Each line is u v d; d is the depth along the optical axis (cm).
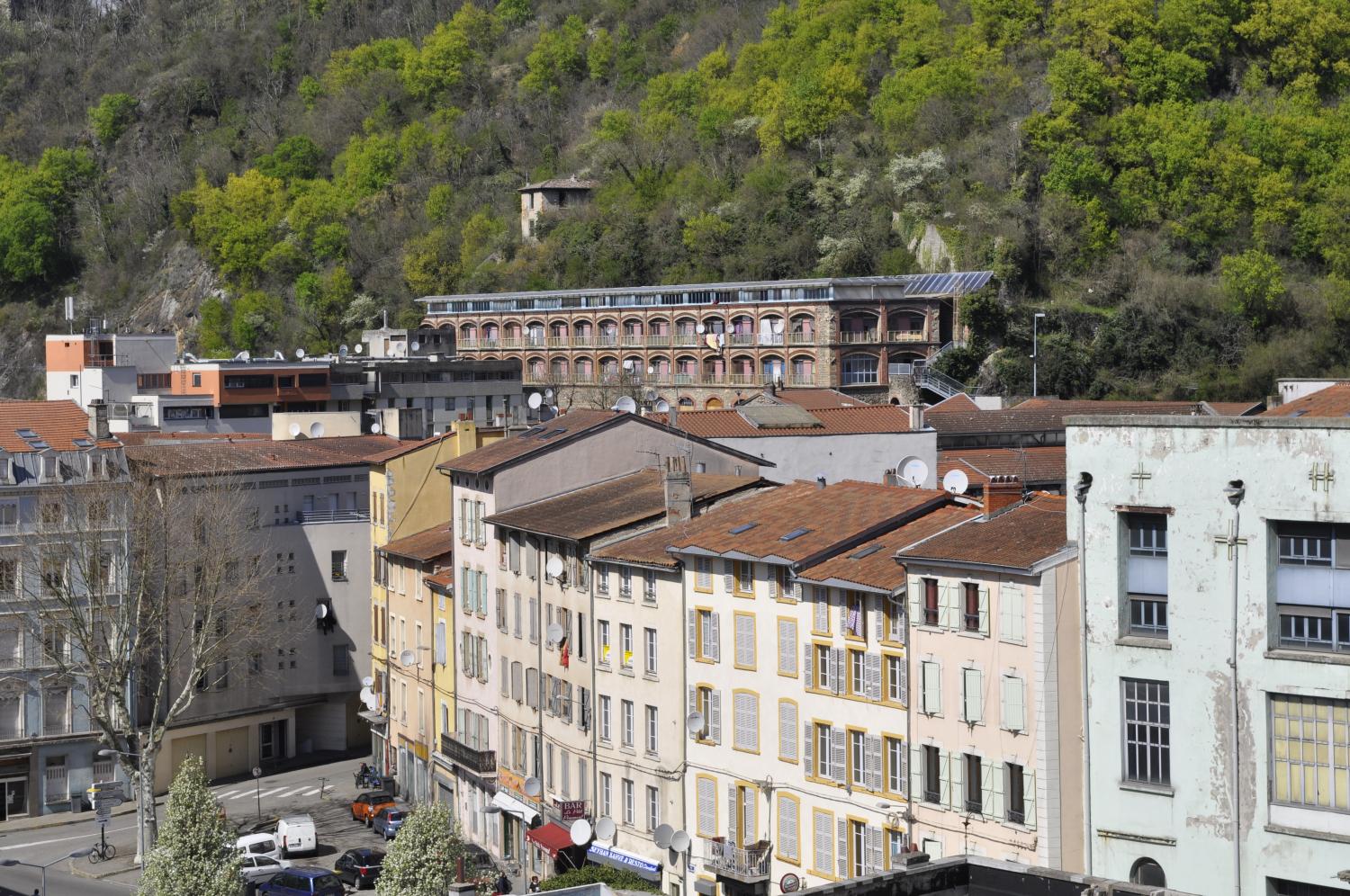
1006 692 6341
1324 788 5328
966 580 6544
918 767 6838
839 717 7456
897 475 9406
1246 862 5462
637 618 8825
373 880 9681
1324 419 5303
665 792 8594
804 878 7656
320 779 12275
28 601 11200
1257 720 5438
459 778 10988
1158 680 5688
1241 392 19888
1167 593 5681
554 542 9625
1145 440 5697
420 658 11712
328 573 12888
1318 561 5359
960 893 4788
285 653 12706
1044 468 10944
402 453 12425
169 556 11212
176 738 12094
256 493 12462
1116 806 5781
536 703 9912
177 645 11006
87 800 11656
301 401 19962
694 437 10544
